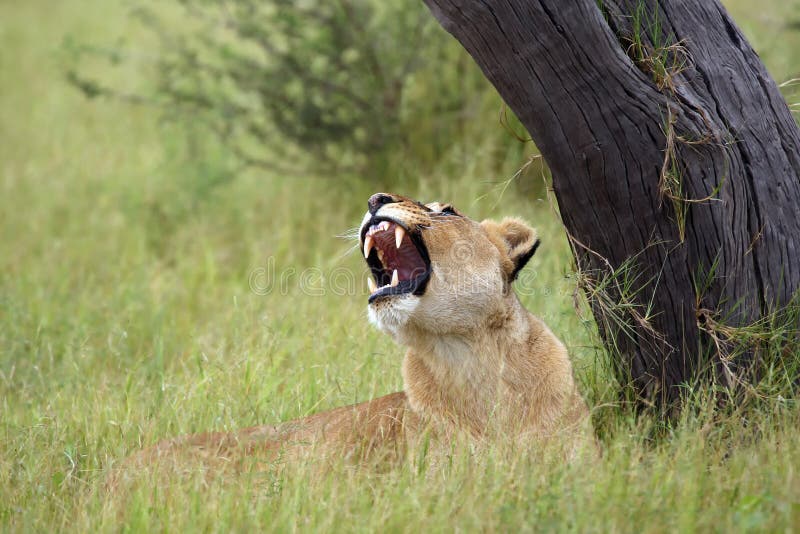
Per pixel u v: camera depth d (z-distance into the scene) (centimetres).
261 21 1870
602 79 788
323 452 849
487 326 840
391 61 1762
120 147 2278
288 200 1809
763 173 841
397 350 1111
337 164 1816
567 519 708
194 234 1756
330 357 1139
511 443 812
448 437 840
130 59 2083
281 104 1802
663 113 797
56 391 1117
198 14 1902
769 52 1684
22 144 2338
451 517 736
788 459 774
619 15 803
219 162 1923
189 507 765
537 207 1456
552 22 772
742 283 852
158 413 990
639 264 855
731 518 707
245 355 1098
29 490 845
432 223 836
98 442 946
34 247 1752
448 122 1753
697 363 873
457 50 1755
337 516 740
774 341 865
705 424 822
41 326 1315
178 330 1350
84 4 3697
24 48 3194
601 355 964
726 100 827
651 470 783
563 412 830
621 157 810
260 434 897
